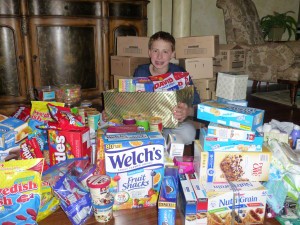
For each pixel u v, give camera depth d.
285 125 1.32
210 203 0.94
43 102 1.31
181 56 2.35
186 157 1.17
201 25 3.51
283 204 1.03
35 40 2.16
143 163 1.01
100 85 2.44
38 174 0.92
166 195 0.93
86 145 1.16
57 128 1.12
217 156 1.00
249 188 0.97
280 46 2.85
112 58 2.31
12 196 0.89
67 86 1.72
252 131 0.98
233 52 2.60
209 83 2.28
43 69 2.23
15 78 2.19
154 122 1.24
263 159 1.01
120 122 1.35
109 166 0.99
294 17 4.14
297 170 1.02
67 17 2.19
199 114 1.07
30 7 2.10
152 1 2.90
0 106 2.21
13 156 1.09
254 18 3.31
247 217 0.98
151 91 1.38
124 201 1.03
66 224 0.98
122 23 2.43
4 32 2.08
